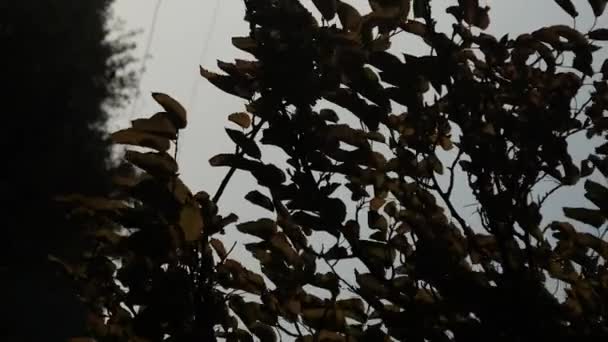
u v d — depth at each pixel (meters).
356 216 1.95
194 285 1.86
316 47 1.91
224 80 1.93
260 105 1.90
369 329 1.88
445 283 1.84
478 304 1.83
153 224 1.85
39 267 10.05
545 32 1.98
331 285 1.90
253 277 1.92
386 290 1.88
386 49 1.96
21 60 12.20
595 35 1.98
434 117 1.94
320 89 1.90
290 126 1.89
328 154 1.90
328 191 1.89
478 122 1.93
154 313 1.83
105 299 1.93
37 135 11.70
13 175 11.22
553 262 1.95
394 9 1.95
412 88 1.91
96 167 11.60
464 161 1.92
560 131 1.96
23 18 12.27
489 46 1.96
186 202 1.86
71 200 1.91
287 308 1.91
